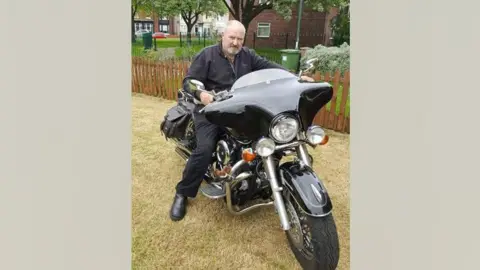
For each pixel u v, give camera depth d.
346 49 5.70
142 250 2.18
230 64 2.50
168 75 5.90
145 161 3.37
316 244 1.75
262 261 2.10
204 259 2.12
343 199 2.71
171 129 2.82
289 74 2.10
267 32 12.30
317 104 1.94
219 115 1.91
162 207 2.62
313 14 11.45
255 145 1.88
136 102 5.71
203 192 2.38
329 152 3.54
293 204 1.96
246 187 2.14
